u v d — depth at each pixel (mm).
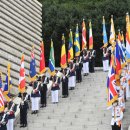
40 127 33312
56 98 37625
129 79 36000
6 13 44188
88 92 39406
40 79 37844
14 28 45094
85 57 43500
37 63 47375
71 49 40781
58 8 58844
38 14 54281
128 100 36562
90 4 59844
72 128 32281
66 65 41062
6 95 33594
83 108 35906
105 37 44156
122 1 58250
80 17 57438
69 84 40344
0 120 31469
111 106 30594
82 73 44156
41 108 36875
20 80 34719
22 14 48594
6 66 40312
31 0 52625
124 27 55469
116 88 31188
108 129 31469
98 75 43531
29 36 48594
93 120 33375
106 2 58125
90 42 44344
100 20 56000
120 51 34500
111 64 31281
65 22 56625
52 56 38656
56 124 33438
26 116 33781
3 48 40781
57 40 56750
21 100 34062
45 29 57062
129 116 33250
